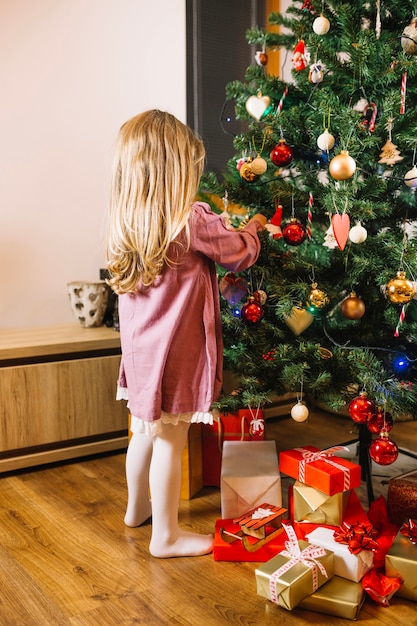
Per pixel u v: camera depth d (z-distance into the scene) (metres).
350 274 1.47
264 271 1.45
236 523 1.41
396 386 1.39
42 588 1.26
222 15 2.77
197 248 1.30
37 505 1.68
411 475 1.47
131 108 2.53
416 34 1.32
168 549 1.38
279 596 1.16
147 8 2.53
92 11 2.39
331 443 2.12
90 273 2.50
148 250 1.27
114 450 2.12
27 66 2.27
